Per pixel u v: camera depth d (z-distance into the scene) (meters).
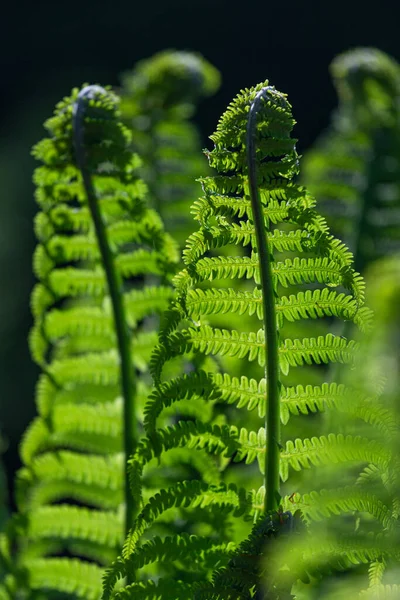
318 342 2.36
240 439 2.38
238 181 2.34
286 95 2.35
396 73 3.45
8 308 8.84
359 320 2.33
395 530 2.28
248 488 2.96
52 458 2.88
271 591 2.26
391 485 2.29
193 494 2.38
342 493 2.31
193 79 3.45
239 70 12.92
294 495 2.34
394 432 2.29
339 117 3.62
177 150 3.45
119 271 2.67
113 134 2.57
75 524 2.84
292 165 2.33
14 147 10.66
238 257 2.35
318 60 12.37
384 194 3.43
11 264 9.00
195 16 13.45
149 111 3.48
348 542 2.28
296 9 12.51
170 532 2.77
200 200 2.34
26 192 9.45
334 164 3.52
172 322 2.34
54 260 2.77
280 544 2.26
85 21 14.47
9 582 2.86
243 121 2.33
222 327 3.22
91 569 2.85
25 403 8.58
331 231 3.50
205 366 2.62
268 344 2.34
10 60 14.38
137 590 2.36
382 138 3.48
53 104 13.62
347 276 2.34
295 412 2.36
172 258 2.67
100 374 2.88
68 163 2.62
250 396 2.38
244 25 12.90
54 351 3.02
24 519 2.85
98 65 14.45
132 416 2.65
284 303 2.36
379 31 12.10
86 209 2.69
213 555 2.41
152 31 14.25
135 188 2.61
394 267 2.24
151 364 2.34
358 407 2.31
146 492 2.71
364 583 2.37
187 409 2.73
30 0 14.43
